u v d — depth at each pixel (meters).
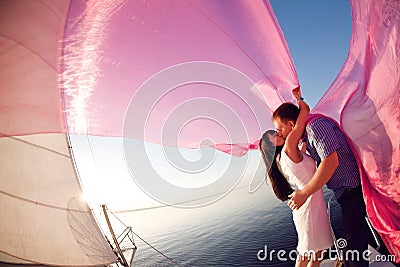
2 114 2.68
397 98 2.21
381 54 2.35
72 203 4.73
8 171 4.22
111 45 2.79
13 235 4.01
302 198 2.02
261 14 2.50
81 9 2.57
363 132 2.25
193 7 2.56
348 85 2.61
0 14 2.61
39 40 2.65
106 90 2.95
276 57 2.65
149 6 2.61
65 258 4.22
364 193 2.12
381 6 2.32
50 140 4.68
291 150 2.15
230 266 12.24
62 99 2.86
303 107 2.16
